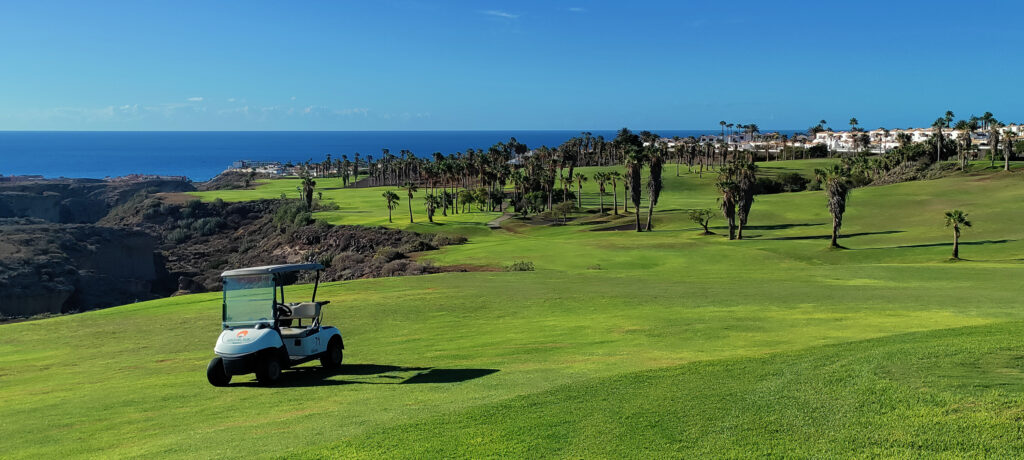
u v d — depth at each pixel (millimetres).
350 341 26172
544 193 142500
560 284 41281
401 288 41344
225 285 17641
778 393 12453
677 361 17828
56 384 20984
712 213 104875
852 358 15055
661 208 125688
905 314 26547
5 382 22375
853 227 88000
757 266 59906
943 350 15125
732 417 11219
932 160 161000
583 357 19469
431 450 10438
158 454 11422
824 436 10094
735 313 28172
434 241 99500
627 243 79312
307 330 18234
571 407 12398
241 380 18516
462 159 179125
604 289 37844
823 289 35938
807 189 144750
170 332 31656
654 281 42625
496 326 28109
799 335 22375
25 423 15070
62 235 110062
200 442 12000
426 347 23594
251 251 126000
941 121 161375
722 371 14844
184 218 153125
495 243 88500
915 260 61094
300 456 10508
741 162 88625
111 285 102312
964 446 9359
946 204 96938
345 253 103438
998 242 67250
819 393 12242
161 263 121750
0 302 82812
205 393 16938
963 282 39531
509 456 10016
